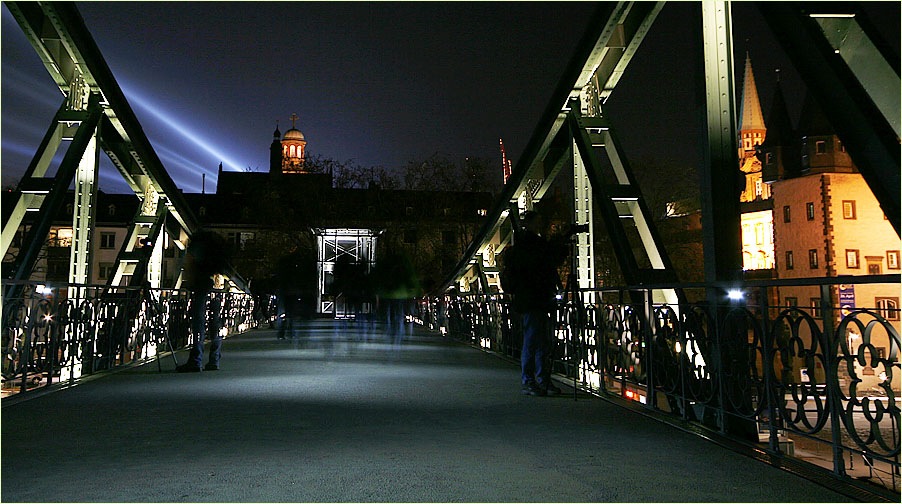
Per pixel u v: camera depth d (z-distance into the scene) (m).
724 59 5.21
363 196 38.62
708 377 5.03
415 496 3.25
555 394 6.92
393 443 4.44
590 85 9.05
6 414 5.46
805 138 58.53
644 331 6.13
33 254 7.52
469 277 19.47
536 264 6.96
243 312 23.44
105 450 4.16
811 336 3.73
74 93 8.95
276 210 39.25
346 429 4.91
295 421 5.21
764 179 63.06
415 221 37.66
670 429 5.00
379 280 17.56
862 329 3.32
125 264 11.67
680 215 38.47
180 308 13.72
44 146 8.45
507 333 12.19
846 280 3.43
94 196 8.99
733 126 5.16
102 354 8.93
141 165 11.34
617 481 3.54
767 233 63.59
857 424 3.38
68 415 5.42
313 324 28.11
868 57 3.93
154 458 3.96
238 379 8.07
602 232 33.94
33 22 7.95
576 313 8.51
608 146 8.89
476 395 6.79
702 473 3.71
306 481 3.49
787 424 3.99
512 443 4.47
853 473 3.55
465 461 3.96
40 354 6.96
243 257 41.50
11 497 3.16
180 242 14.27
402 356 11.81
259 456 4.04
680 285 5.39
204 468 3.73
